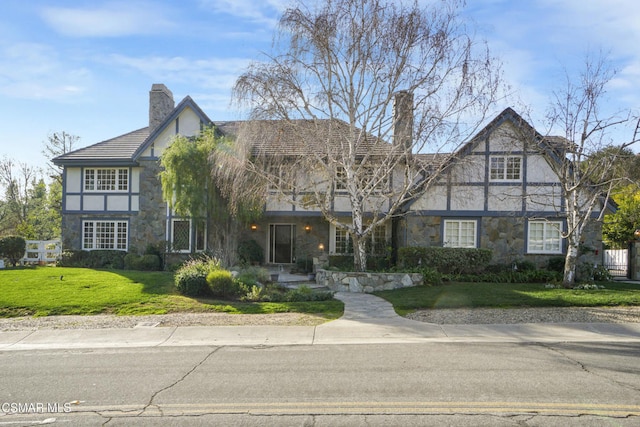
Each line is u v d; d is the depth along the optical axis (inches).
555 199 723.4
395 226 831.7
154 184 871.1
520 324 400.2
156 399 225.0
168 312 465.4
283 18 580.7
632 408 205.8
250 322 420.8
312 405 213.3
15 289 548.7
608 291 548.7
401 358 300.0
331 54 602.2
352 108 622.2
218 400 222.1
